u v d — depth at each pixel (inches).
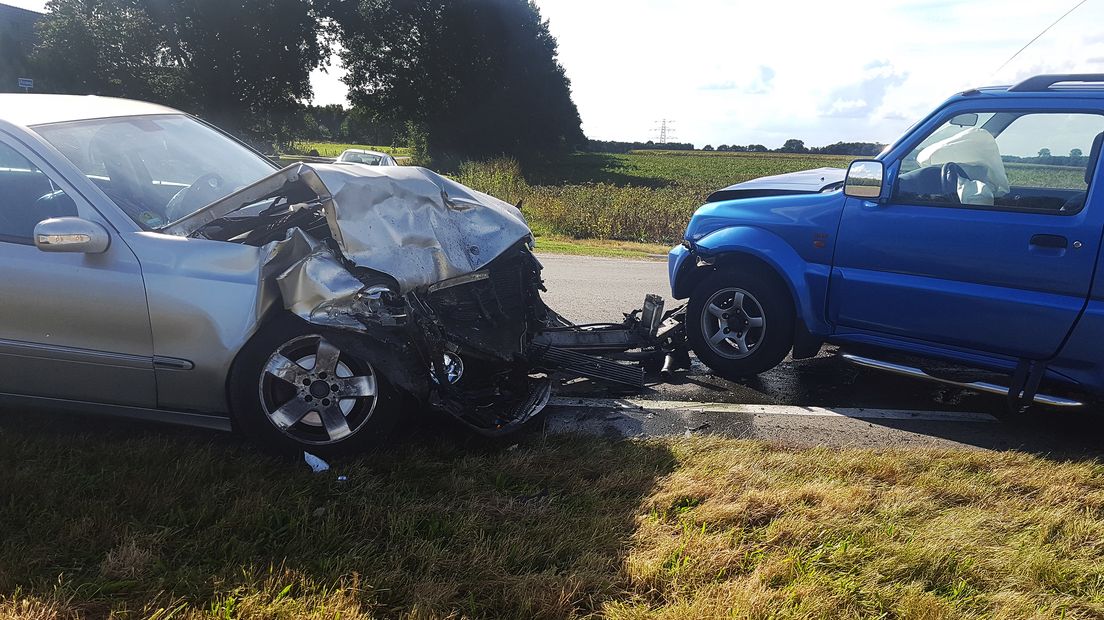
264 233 153.9
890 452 154.9
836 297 189.5
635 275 401.1
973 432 175.2
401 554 109.6
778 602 100.0
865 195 180.4
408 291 142.8
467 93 2532.0
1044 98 162.9
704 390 200.8
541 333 190.1
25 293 139.5
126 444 142.0
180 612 96.1
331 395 139.0
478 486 132.3
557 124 2847.0
